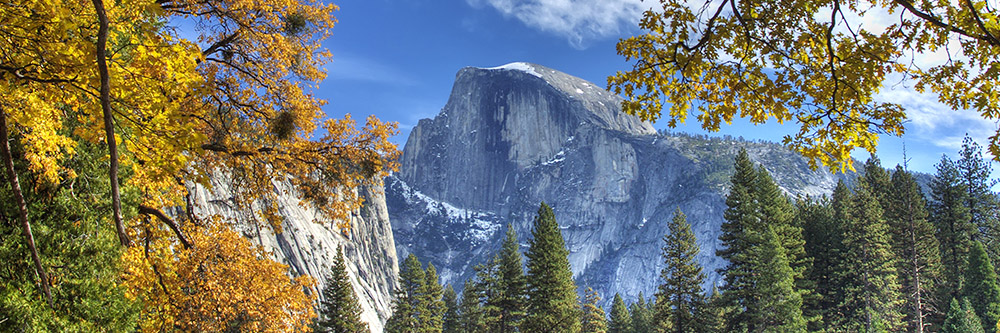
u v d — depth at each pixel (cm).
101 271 1050
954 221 6112
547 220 5025
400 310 7212
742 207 4266
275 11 1255
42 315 905
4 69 466
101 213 1065
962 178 6644
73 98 488
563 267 5003
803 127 585
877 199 5609
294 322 1527
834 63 555
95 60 455
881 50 546
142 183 1066
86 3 475
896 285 4531
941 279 5369
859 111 564
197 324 1338
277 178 1287
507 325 5462
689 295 4956
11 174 421
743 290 4028
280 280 1526
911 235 5053
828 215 5447
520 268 5422
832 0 547
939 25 495
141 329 1227
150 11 486
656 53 585
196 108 1130
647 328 7938
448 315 7625
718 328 4947
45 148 534
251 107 1280
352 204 1340
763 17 555
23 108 489
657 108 606
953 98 545
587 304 8175
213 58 1237
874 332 4116
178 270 1340
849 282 4753
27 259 934
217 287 1362
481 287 6234
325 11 1325
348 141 1323
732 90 585
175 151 485
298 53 1336
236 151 1212
